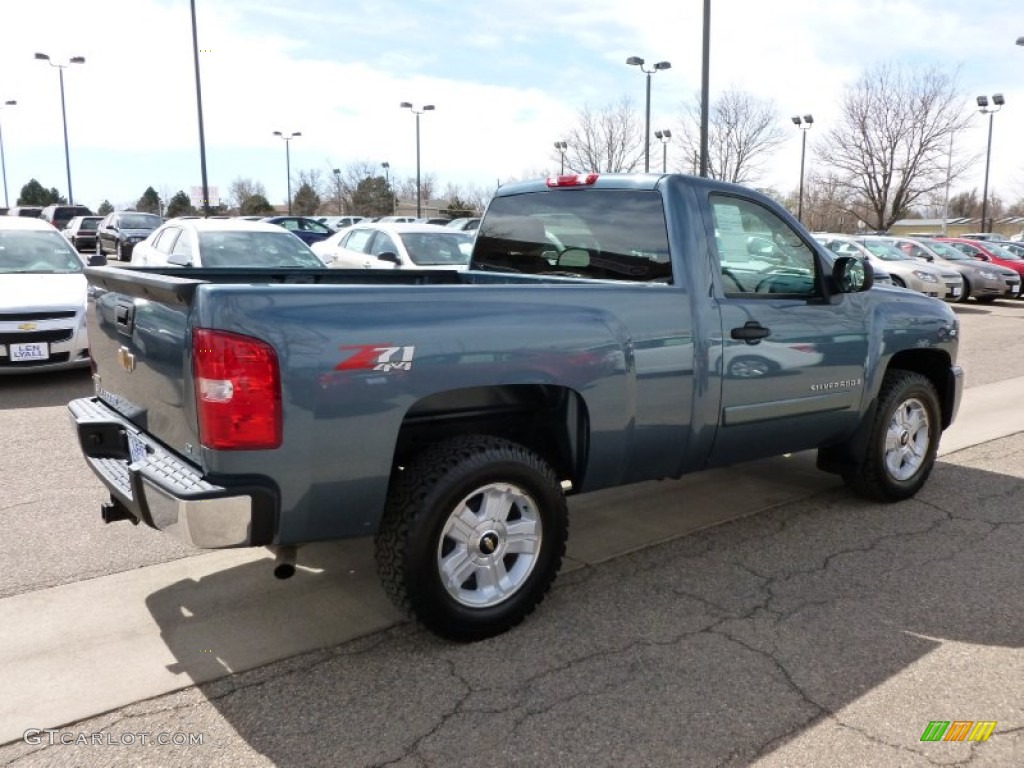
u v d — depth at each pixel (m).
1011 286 20.95
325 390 3.01
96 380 4.22
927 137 42.81
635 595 3.98
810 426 4.75
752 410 4.36
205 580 4.11
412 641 3.52
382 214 61.78
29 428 6.98
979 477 5.95
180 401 3.12
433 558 3.33
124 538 4.62
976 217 80.25
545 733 2.89
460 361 3.28
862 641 3.54
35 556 4.37
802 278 4.66
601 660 3.38
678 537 4.75
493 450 3.46
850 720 2.97
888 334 5.04
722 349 4.17
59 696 3.09
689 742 2.84
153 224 26.69
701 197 4.24
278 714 3.00
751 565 4.34
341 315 3.05
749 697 3.11
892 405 5.09
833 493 5.55
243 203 65.25
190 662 3.34
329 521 3.14
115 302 3.75
